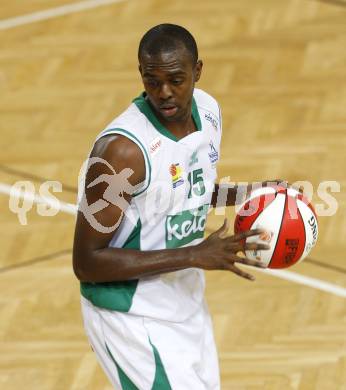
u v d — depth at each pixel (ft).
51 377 46.52
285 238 33.63
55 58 84.53
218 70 79.36
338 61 80.23
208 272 55.11
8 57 85.66
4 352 48.67
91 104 76.13
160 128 31.68
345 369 46.03
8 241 59.26
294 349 47.73
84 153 69.26
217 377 36.35
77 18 92.22
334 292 52.54
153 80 30.30
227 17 89.10
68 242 58.90
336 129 70.13
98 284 33.09
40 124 73.92
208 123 33.96
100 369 46.98
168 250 31.58
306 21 87.51
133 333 33.32
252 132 70.28
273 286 53.26
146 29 88.48
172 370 33.40
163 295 33.63
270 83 77.15
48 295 53.62
